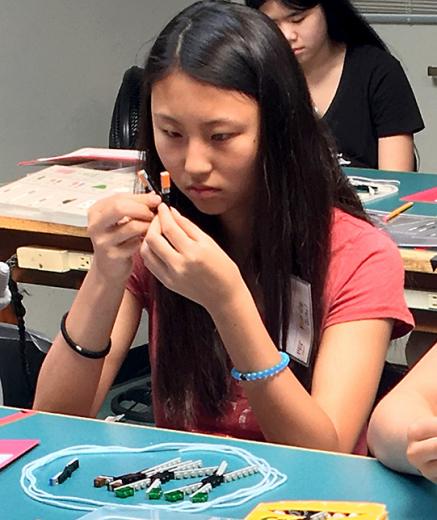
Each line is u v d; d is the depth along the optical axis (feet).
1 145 10.30
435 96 12.42
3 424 3.81
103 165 7.99
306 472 3.29
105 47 11.51
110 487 3.17
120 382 10.68
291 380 4.01
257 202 4.31
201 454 3.47
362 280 4.44
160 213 3.99
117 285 4.37
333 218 4.50
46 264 7.38
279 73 4.17
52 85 10.85
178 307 4.50
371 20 12.51
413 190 7.86
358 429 4.18
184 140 4.13
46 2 10.61
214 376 4.50
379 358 4.35
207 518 2.91
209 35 4.09
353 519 2.79
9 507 3.07
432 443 3.00
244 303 3.92
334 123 9.66
